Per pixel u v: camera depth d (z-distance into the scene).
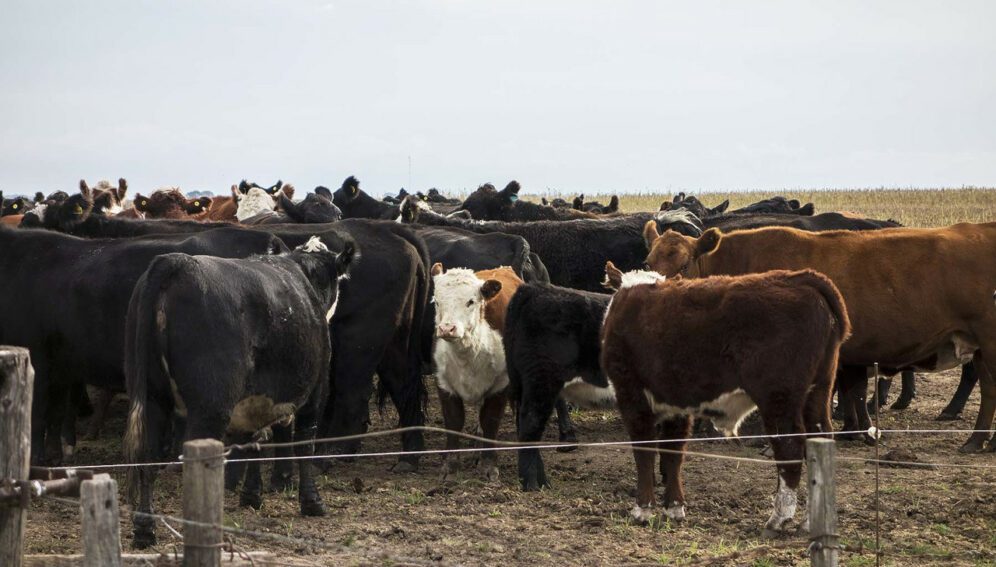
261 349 7.66
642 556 7.34
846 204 62.47
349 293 10.77
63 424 11.09
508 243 13.10
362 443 11.91
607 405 9.73
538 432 9.58
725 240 11.45
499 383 10.30
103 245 9.70
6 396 4.99
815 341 7.58
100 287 9.32
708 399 7.98
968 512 8.45
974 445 10.86
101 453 11.25
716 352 7.84
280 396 7.96
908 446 11.22
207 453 4.86
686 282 8.23
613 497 9.32
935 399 14.28
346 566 6.96
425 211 15.84
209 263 7.52
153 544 7.13
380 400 12.50
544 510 8.80
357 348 10.84
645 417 8.47
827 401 7.80
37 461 9.53
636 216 15.61
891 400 14.38
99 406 11.94
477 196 19.66
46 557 5.30
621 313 8.47
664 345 8.09
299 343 8.01
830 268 10.91
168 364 7.22
